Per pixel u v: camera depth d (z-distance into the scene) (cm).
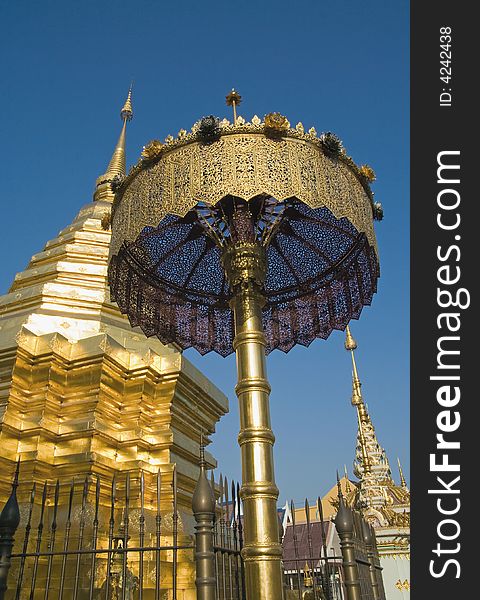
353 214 675
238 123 657
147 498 1056
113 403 1186
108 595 583
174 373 1229
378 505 2317
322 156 679
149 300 922
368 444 2603
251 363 630
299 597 775
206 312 984
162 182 662
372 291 848
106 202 1992
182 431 1281
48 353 1152
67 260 1630
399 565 2133
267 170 629
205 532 520
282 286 980
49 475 1044
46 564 900
